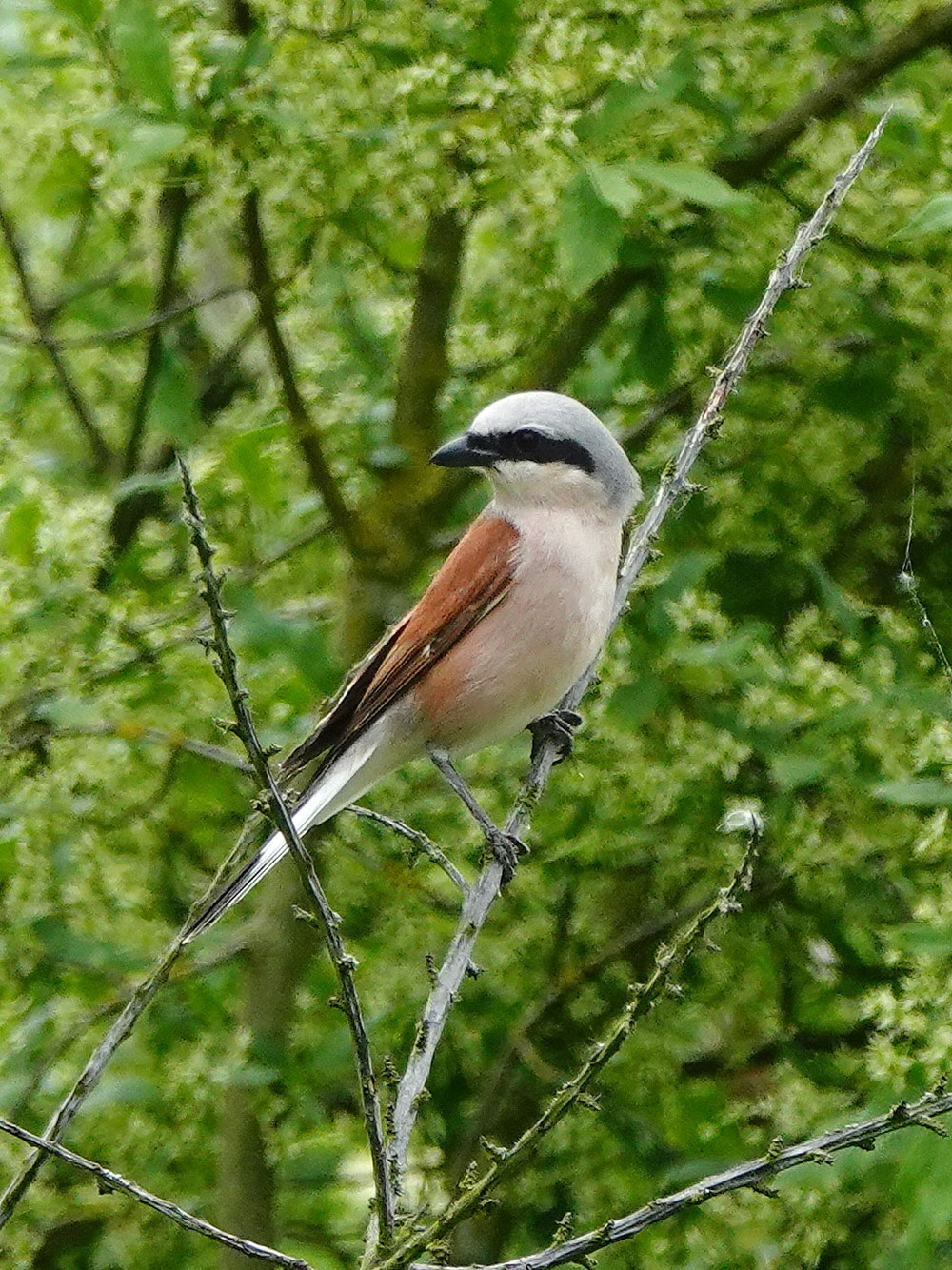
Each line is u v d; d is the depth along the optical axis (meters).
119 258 13.43
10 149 11.57
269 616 10.20
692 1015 11.02
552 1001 11.21
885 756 9.80
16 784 10.55
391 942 10.98
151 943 10.70
